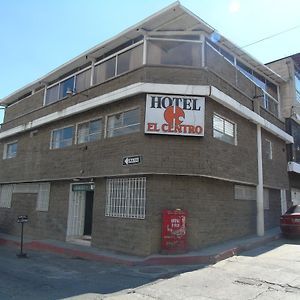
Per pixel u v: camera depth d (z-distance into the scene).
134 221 12.95
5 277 9.70
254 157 16.69
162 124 12.82
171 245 12.09
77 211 16.62
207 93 12.99
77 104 16.30
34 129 19.95
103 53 16.12
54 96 19.03
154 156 12.70
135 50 14.29
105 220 14.15
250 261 11.20
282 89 20.94
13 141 22.09
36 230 18.61
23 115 21.20
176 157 12.69
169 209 12.61
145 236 12.40
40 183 19.09
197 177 13.12
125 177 13.73
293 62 21.11
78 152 16.09
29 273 10.28
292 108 20.47
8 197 21.92
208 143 13.07
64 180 17.25
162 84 13.06
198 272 9.85
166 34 13.77
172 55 13.74
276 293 7.71
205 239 13.05
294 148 21.30
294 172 21.12
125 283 8.81
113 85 14.70
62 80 18.52
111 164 14.09
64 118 17.52
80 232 16.45
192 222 12.72
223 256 11.78
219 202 14.17
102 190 14.65
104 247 13.94
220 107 14.23
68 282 9.02
